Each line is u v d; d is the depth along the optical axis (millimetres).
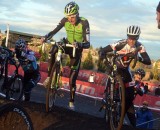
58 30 5781
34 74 8250
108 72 5023
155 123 10461
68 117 5395
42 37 5617
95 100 15148
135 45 5148
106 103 5066
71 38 5789
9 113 2869
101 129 5047
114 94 4738
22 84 8125
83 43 5461
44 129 4973
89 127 5105
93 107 13922
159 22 4379
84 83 16219
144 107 7746
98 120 5508
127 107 5898
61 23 5766
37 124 5074
